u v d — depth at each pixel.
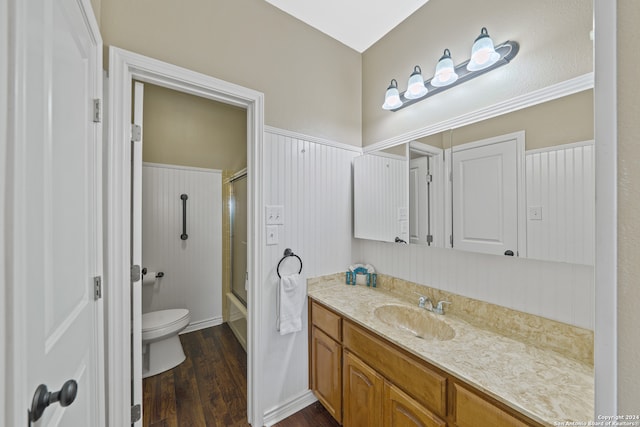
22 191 0.43
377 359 1.22
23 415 0.43
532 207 1.11
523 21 1.16
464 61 1.39
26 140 0.46
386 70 1.88
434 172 1.51
